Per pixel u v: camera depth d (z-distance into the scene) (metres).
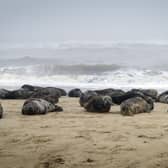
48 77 131.25
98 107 18.84
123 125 13.19
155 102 28.66
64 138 10.20
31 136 10.64
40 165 7.30
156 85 105.00
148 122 14.16
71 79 127.50
